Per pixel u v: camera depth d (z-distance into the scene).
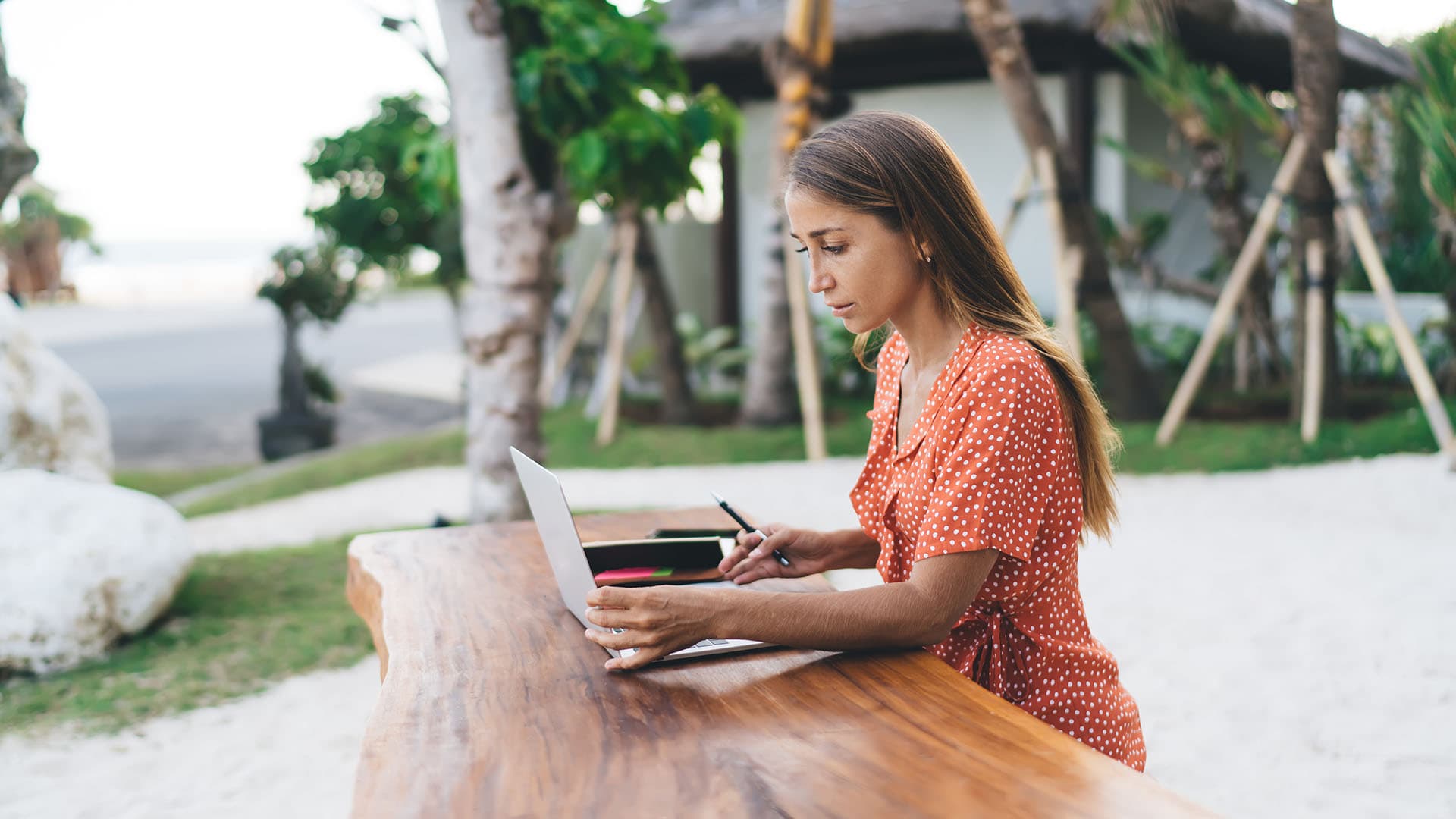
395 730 1.31
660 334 9.51
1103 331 8.30
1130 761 1.57
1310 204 7.45
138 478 9.90
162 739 3.41
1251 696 3.52
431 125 9.20
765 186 11.04
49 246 36.16
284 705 3.66
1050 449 1.44
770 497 6.79
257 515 7.25
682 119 5.35
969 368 1.46
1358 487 6.30
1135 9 7.83
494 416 4.77
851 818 1.07
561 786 1.16
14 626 3.88
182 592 4.87
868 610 1.42
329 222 9.32
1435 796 2.83
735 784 1.15
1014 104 7.62
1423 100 7.98
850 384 10.17
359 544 2.21
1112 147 8.97
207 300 51.25
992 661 1.53
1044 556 1.49
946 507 1.41
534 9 4.74
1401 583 4.59
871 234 1.48
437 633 1.65
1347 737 3.19
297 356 10.76
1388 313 6.83
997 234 1.52
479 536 2.27
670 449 8.30
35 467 4.65
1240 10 8.96
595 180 5.43
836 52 9.66
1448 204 7.68
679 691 1.41
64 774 3.18
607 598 1.45
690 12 10.88
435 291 54.47
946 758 1.20
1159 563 5.01
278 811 2.96
